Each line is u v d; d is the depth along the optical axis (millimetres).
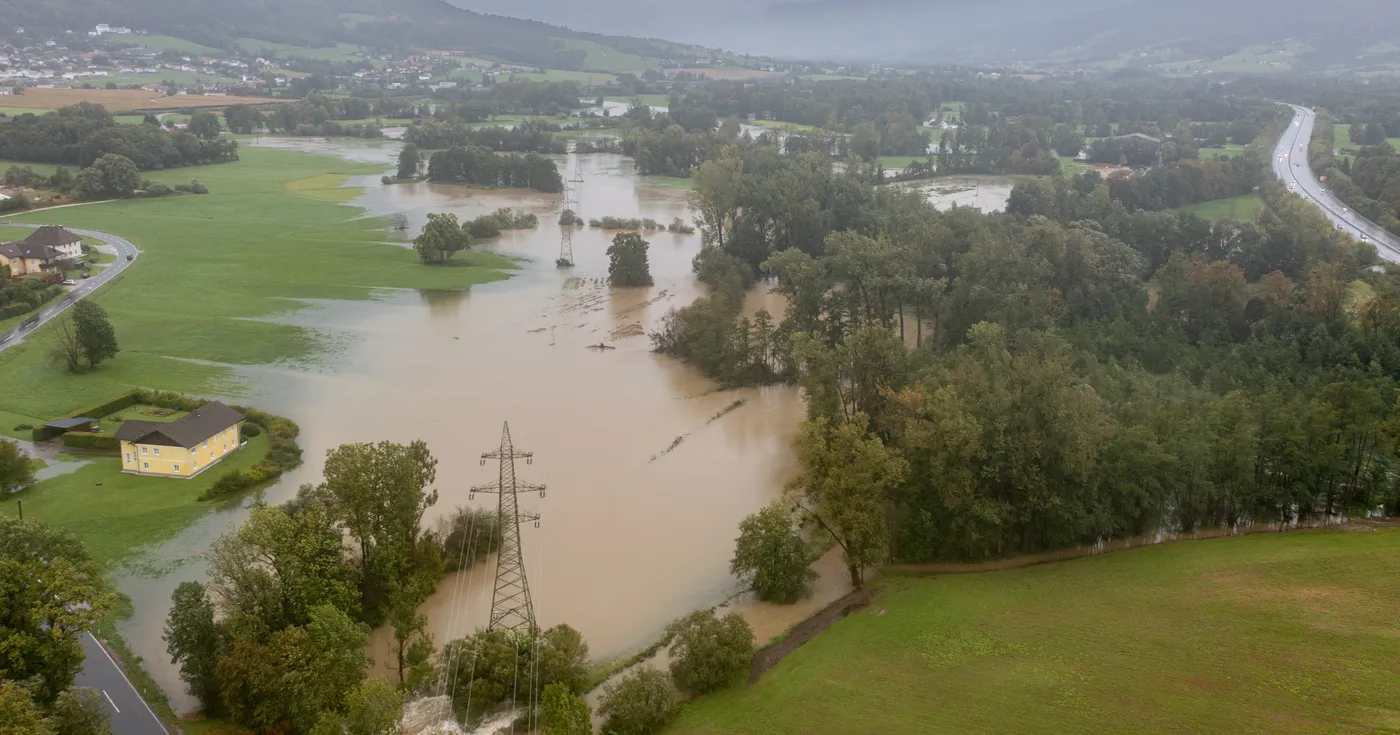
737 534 107875
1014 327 154500
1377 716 66250
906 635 84000
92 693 67438
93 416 133250
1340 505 106625
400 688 77812
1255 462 103688
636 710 71812
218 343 170000
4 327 173250
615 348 176500
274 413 139875
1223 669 74375
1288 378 135875
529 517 109562
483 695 75062
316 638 73125
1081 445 95625
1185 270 175625
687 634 80250
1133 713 69938
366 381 154875
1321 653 75000
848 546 94875
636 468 125312
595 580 97000
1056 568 95500
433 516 108750
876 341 122875
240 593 78688
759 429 140875
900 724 71062
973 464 98562
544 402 148375
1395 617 79312
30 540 75562
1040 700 72625
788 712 73750
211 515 108375
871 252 164875
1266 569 90375
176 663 79438
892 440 111875
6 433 128250
